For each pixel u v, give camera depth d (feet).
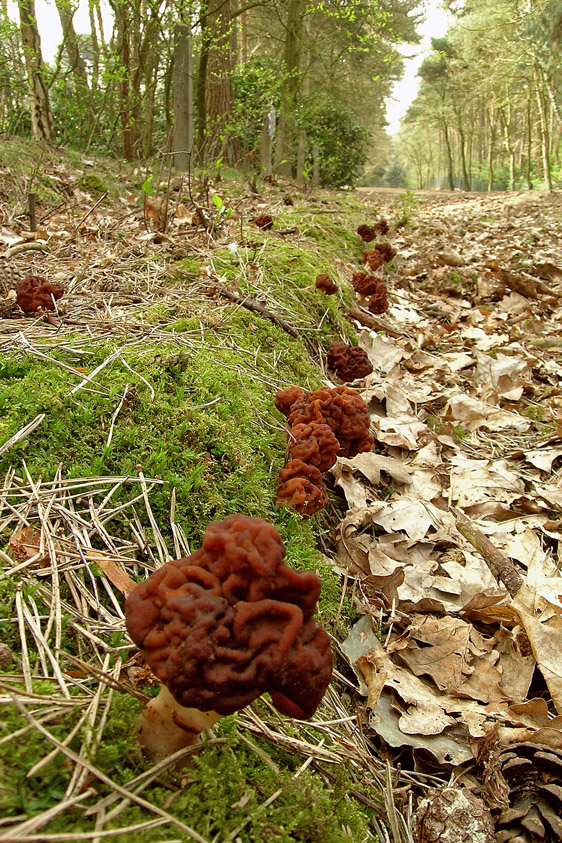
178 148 5.21
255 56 9.19
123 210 3.94
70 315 2.03
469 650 1.41
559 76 13.69
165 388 1.69
